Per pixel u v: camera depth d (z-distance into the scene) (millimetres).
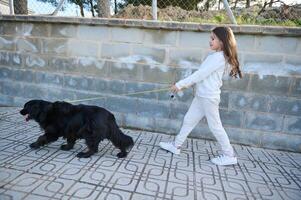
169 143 3771
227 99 4242
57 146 3674
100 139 3330
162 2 6543
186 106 4383
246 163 3594
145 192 2629
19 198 2328
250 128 4258
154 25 4223
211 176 3109
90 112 3326
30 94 5137
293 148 4180
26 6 6035
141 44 4391
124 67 4516
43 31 4805
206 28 4082
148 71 4434
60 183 2648
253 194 2791
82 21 4500
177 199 2557
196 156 3674
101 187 2645
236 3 7215
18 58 5062
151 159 3443
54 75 4898
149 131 4594
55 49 4801
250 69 4125
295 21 5570
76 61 4727
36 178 2707
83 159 3273
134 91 4547
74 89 4832
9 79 5211
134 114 4609
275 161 3750
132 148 3768
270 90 4109
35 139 3795
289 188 2986
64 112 3346
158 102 4477
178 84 3285
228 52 3125
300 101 4051
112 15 6742
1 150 3340
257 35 4023
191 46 4234
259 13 6113
